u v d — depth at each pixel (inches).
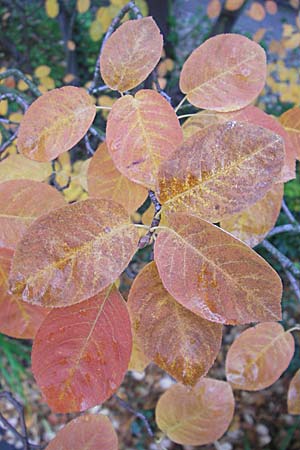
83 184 23.9
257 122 15.2
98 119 46.7
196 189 12.0
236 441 63.1
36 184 13.9
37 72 45.6
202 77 14.7
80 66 88.3
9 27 96.7
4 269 13.9
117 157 12.6
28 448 23.2
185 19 99.0
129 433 62.9
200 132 11.9
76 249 11.3
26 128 13.5
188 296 11.3
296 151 16.6
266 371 17.4
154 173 12.5
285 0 97.2
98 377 12.2
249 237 15.8
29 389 65.1
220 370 66.0
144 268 12.4
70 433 14.5
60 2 71.5
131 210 14.3
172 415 17.9
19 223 13.7
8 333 14.3
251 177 11.9
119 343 12.3
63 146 13.5
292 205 68.6
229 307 11.2
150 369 68.6
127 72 13.9
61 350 12.2
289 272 26.6
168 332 12.5
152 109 12.9
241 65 14.6
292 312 67.1
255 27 93.6
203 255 11.4
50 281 11.1
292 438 63.5
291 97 48.3
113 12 48.2
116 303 12.5
